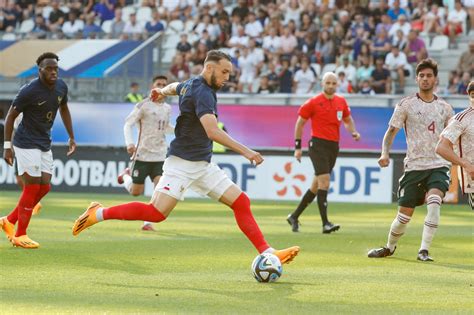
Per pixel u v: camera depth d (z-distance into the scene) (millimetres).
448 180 31188
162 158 42969
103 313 19500
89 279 24781
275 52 80125
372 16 80500
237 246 34188
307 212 56094
